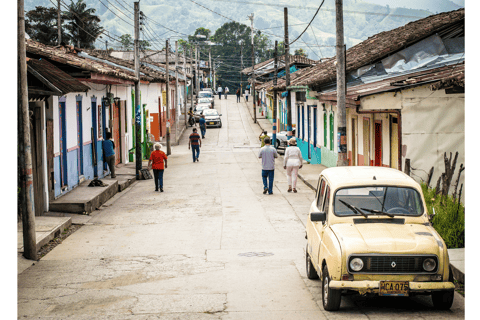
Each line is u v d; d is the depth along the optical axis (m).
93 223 13.99
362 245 6.69
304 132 32.88
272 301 7.64
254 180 22.19
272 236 12.20
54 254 10.82
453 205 10.18
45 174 14.49
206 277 8.99
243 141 42.41
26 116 10.05
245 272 9.27
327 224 7.51
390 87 13.58
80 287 8.56
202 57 118.50
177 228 13.26
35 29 55.44
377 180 7.74
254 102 55.75
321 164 27.00
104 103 22.67
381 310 7.07
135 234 12.65
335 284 6.59
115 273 9.37
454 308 7.05
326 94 18.22
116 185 19.38
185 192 19.30
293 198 17.48
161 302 7.71
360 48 25.47
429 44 18.42
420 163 12.79
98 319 7.05
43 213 14.49
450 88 10.81
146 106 37.19
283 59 56.69
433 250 6.63
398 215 7.42
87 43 56.78
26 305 7.70
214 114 52.44
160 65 57.25
